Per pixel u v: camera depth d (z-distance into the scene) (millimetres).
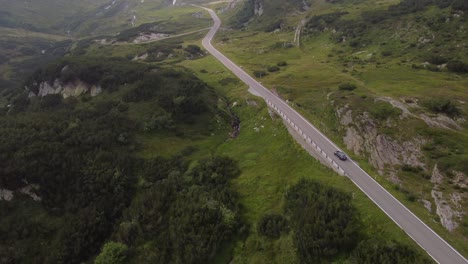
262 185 63500
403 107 70875
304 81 104438
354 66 111750
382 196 52438
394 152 61688
